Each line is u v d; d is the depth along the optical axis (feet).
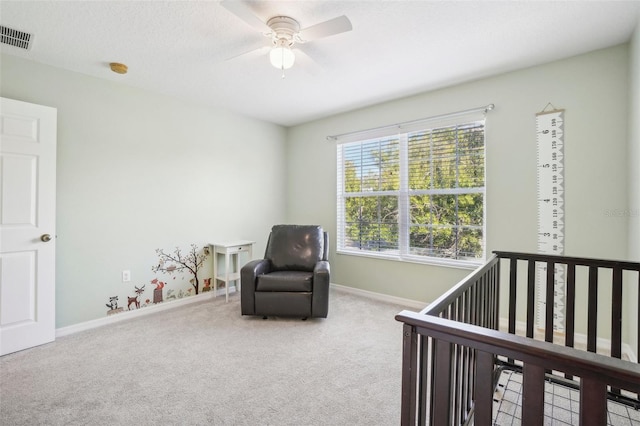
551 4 5.91
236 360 7.02
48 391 5.82
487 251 9.45
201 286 11.93
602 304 7.70
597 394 2.06
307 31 6.06
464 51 7.75
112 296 9.53
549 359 2.22
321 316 9.39
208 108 12.11
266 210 14.44
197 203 11.81
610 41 7.25
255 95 10.93
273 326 9.08
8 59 7.75
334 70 8.84
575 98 7.97
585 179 7.87
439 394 2.84
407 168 11.25
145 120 10.32
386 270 11.77
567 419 4.54
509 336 2.47
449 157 10.25
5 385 6.00
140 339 8.16
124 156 9.84
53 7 5.98
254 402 5.51
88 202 9.07
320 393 5.78
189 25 6.64
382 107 11.78
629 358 6.97
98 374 6.42
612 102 7.49
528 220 8.72
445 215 10.38
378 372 6.52
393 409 5.33
